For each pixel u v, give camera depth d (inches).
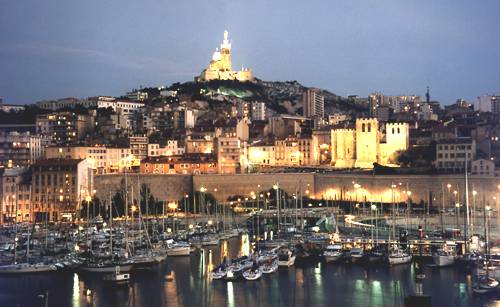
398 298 7849.4
